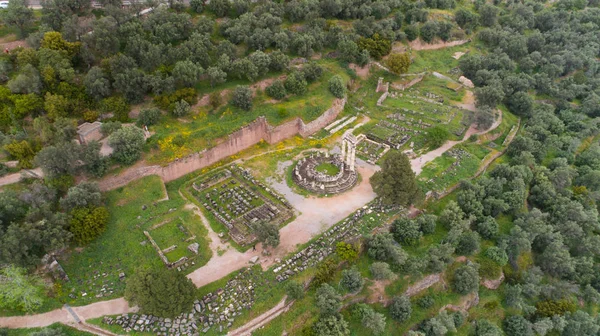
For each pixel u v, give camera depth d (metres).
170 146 116.25
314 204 112.50
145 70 127.38
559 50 190.38
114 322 83.25
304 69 144.12
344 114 148.75
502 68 170.38
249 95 129.75
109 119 118.25
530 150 138.38
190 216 106.19
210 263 95.31
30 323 82.62
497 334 95.69
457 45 192.25
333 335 84.12
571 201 123.25
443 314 94.62
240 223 104.88
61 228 90.06
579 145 149.50
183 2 158.75
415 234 104.12
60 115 113.00
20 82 109.69
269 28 152.38
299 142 134.75
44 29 125.31
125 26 131.62
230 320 84.50
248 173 121.06
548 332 103.81
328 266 93.56
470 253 106.12
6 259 82.38
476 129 145.88
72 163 99.56
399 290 96.69
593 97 166.25
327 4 168.62
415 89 164.88
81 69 126.38
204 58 132.38
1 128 109.88
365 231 104.62
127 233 100.12
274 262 96.00
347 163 122.25
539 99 171.38
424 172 126.06
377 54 162.62
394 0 185.50
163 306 79.81
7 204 90.06
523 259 113.62
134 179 111.12
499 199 117.81
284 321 87.12
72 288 88.69
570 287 107.81
